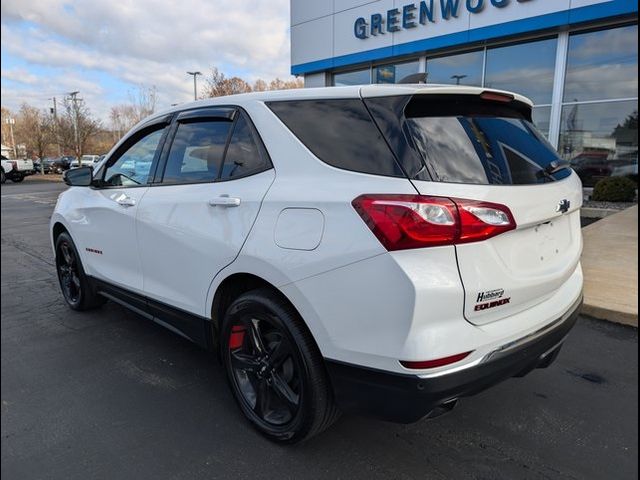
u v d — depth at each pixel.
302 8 14.95
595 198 10.75
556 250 2.49
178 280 2.99
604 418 2.79
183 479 2.29
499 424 2.72
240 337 2.66
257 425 2.61
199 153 2.98
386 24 12.82
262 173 2.51
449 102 2.32
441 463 2.39
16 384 3.20
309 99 2.46
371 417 2.12
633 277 5.23
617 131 10.50
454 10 11.41
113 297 3.84
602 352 3.67
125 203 3.44
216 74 31.58
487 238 2.00
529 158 2.43
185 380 3.25
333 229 2.07
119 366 3.46
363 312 1.98
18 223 11.29
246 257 2.41
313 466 2.37
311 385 2.26
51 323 4.30
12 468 2.37
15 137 61.53
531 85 11.32
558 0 10.00
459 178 2.03
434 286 1.87
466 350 1.94
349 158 2.19
